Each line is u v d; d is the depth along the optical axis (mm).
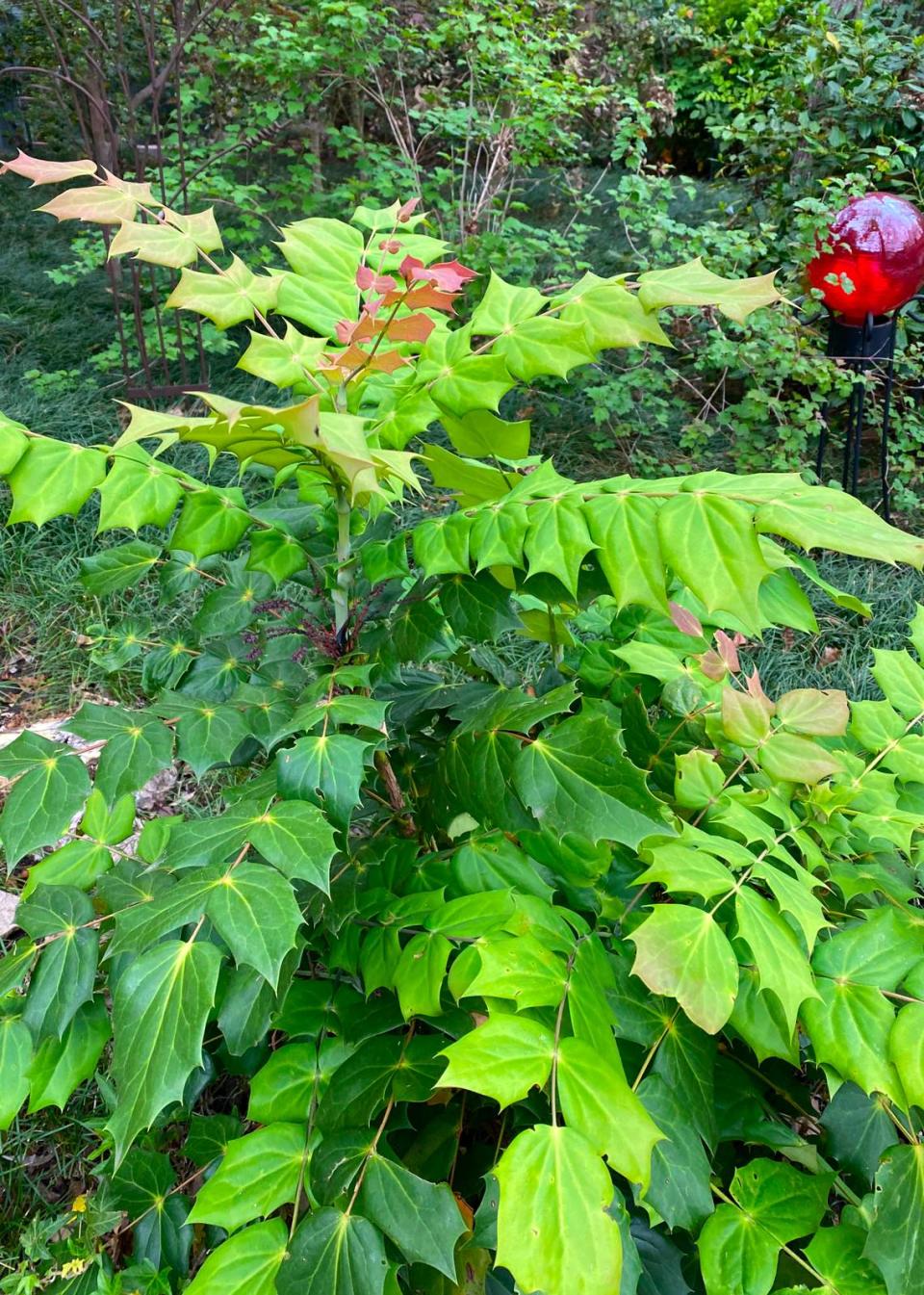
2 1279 1387
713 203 6121
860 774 1253
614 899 1165
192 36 4684
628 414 4246
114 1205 1257
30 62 5746
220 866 861
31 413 3855
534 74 4238
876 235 3180
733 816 1061
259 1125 1499
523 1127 1038
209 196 4520
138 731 1049
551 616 1267
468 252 4070
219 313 1068
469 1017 1015
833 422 4238
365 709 961
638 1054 1068
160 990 799
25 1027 1104
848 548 780
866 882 1112
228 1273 944
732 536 860
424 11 5090
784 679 2863
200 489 1114
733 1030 1094
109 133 4293
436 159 6168
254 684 1289
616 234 5742
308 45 4395
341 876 1162
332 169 5902
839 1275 930
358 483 847
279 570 1113
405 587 1249
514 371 1005
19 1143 1593
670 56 6906
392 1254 955
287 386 1043
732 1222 956
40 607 3062
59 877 1196
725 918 1025
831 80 4172
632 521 911
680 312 3771
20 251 5441
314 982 1199
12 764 1015
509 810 1032
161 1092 754
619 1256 647
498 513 983
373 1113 1001
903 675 1330
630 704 1270
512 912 966
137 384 4383
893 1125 1002
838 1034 889
